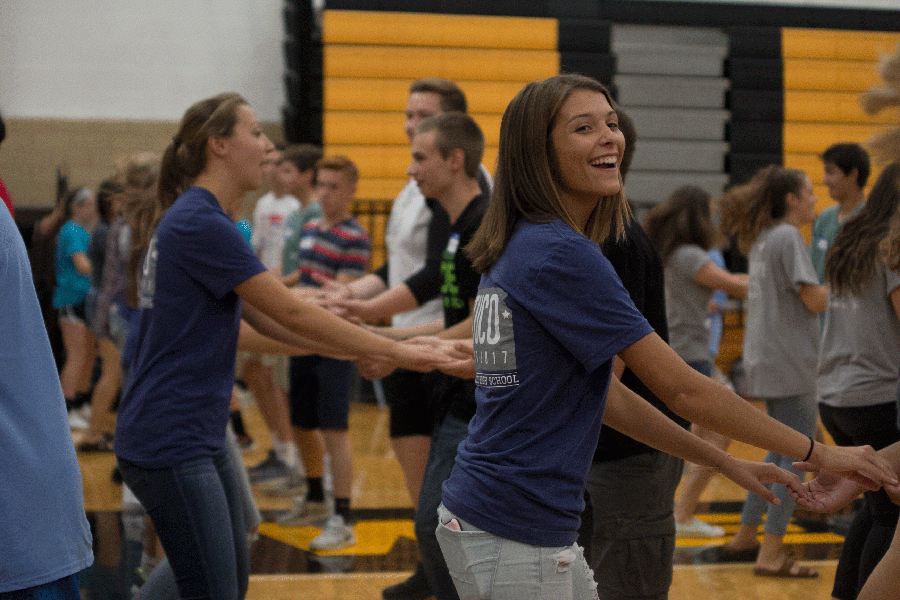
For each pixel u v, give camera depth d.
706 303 4.22
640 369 1.58
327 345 2.54
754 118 9.35
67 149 9.00
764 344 3.81
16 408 1.53
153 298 2.27
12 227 1.55
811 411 3.84
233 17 9.27
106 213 6.20
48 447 1.56
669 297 4.20
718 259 5.75
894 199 2.97
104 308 5.96
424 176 2.90
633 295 2.11
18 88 8.94
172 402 2.22
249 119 2.42
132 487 2.27
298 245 5.25
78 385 7.19
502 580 1.58
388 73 8.93
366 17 8.92
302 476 5.46
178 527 2.23
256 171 2.45
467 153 2.88
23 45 8.95
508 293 1.59
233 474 2.44
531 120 1.61
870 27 9.77
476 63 9.02
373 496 5.13
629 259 2.10
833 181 4.29
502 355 1.59
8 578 1.50
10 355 1.52
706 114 9.25
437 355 2.41
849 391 3.07
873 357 3.02
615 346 1.51
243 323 2.96
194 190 2.31
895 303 2.75
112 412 7.59
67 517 1.59
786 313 3.80
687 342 4.18
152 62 9.15
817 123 9.44
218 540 2.24
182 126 2.43
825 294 3.69
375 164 8.85
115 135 9.09
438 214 3.34
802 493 1.92
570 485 1.58
